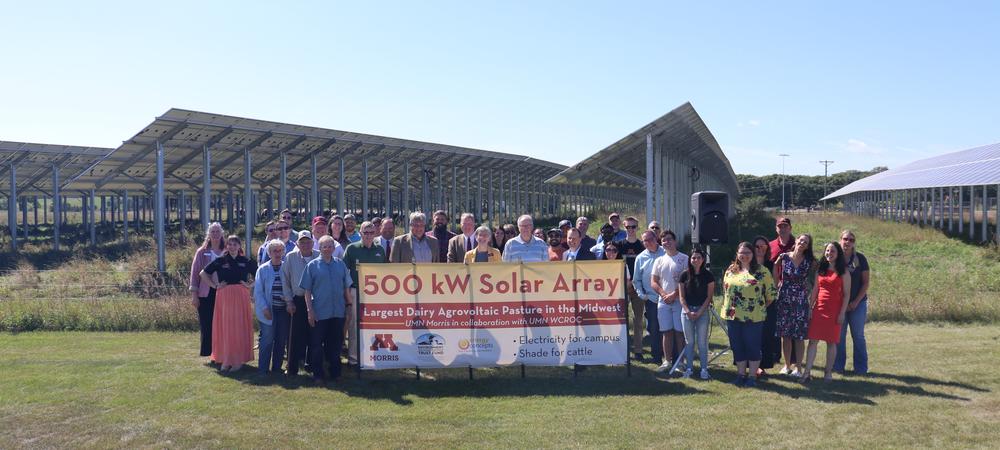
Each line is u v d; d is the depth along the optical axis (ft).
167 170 81.15
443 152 124.98
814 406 25.94
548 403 26.76
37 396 27.40
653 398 27.32
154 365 33.14
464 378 30.91
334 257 32.07
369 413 25.46
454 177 138.92
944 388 28.32
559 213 204.95
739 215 161.79
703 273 30.66
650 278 33.50
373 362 30.63
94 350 36.65
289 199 165.58
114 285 55.21
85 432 23.25
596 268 30.71
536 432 23.25
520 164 161.58
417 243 33.55
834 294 29.50
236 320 32.37
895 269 73.61
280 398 27.48
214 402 26.86
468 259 33.30
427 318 30.68
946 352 35.12
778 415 24.89
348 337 34.14
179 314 43.50
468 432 23.31
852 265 30.83
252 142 81.66
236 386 29.35
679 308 31.89
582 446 21.91
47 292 51.83
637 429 23.47
